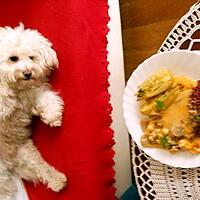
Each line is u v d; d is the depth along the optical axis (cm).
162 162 90
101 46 100
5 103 104
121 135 106
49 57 103
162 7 110
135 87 93
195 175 89
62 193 107
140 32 114
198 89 86
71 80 102
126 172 108
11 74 101
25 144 113
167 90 89
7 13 109
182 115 88
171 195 91
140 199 97
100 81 99
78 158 101
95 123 99
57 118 103
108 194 100
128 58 116
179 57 89
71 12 102
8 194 116
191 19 91
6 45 101
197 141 88
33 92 106
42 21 106
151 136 91
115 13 107
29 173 113
